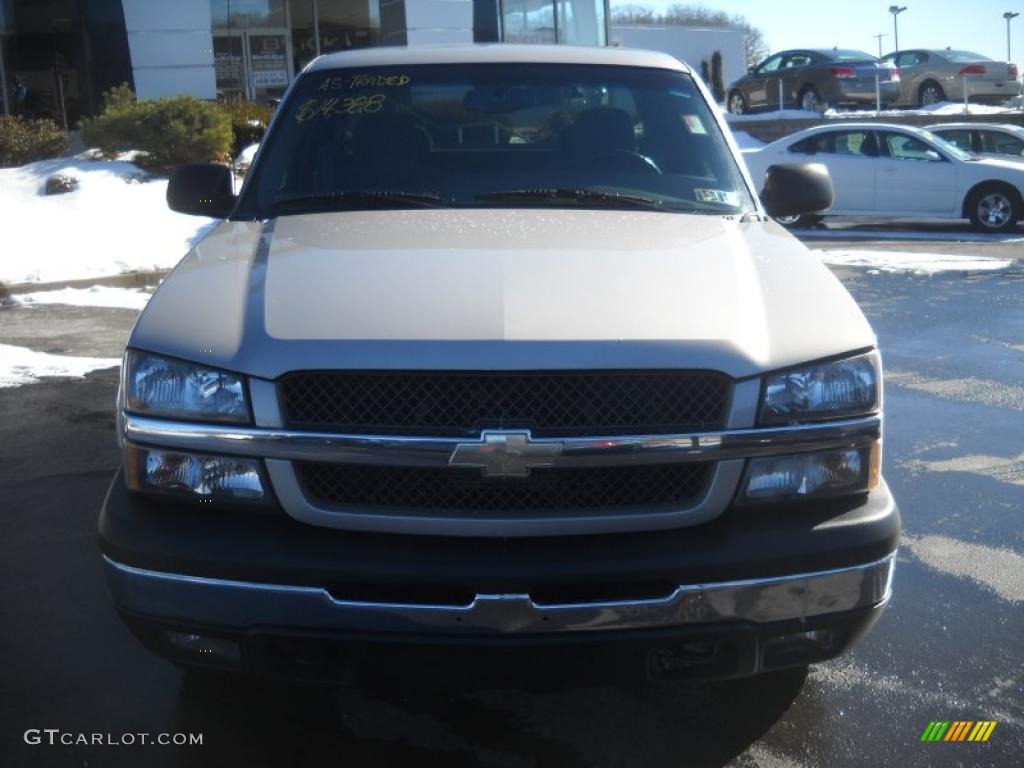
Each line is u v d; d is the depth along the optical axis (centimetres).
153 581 269
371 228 354
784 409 278
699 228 361
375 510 270
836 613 278
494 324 274
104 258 1270
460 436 267
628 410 271
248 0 2281
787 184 426
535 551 266
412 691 334
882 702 329
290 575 262
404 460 266
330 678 274
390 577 261
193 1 2012
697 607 268
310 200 396
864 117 2553
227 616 266
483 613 262
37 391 709
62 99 2012
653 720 319
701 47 3934
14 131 1725
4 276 1170
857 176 1709
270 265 316
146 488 279
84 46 1984
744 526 275
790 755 301
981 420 642
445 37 2234
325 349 270
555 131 421
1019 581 418
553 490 271
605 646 268
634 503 274
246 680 339
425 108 428
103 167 1634
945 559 439
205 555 265
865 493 287
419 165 407
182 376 278
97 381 737
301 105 436
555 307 282
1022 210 1631
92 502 504
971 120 2539
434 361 266
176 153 1675
